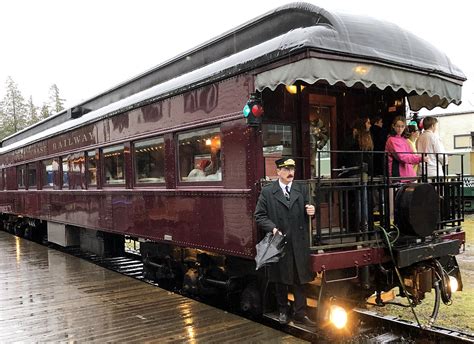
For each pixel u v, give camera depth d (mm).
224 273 6234
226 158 5473
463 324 5652
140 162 7586
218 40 6094
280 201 4672
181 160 6469
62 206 11164
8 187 16281
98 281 7215
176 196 6484
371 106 6340
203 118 5863
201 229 5977
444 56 5453
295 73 4402
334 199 5598
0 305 5883
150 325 4973
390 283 5078
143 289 6621
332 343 4910
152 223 7148
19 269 8320
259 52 4859
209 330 4773
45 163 12586
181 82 6289
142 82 8109
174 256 7328
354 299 5035
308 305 5359
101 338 4625
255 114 4945
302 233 4645
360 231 4875
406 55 4965
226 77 5383
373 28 4820
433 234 5273
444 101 6148
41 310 5637
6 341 4594
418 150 6293
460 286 5754
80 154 10055
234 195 5352
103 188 8953
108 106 8914
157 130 6926
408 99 6645
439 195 5441
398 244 5047
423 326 5059
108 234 9883
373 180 5047
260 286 5527
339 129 6039
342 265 4629
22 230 16078
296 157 5461
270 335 4598
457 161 20250
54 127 12125
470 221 16688
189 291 6797
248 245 5164
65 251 12469
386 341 4980
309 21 4816
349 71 4492
